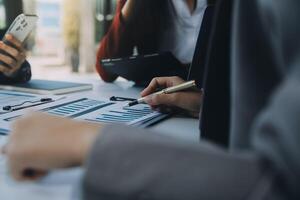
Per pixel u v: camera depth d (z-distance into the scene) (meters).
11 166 0.31
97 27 3.72
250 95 0.28
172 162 0.24
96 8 3.69
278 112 0.21
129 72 1.07
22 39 0.94
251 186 0.22
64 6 3.72
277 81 0.25
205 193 0.22
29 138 0.31
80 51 3.73
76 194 0.30
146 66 1.03
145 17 1.24
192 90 0.71
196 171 0.23
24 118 0.34
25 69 1.01
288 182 0.20
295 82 0.21
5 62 0.93
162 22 1.24
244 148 0.28
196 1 1.15
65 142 0.30
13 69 0.95
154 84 0.79
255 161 0.22
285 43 0.23
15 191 0.31
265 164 0.21
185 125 0.61
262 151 0.21
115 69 1.09
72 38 3.72
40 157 0.30
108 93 0.92
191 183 0.23
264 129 0.21
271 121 0.21
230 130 0.32
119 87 1.05
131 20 1.25
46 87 0.91
